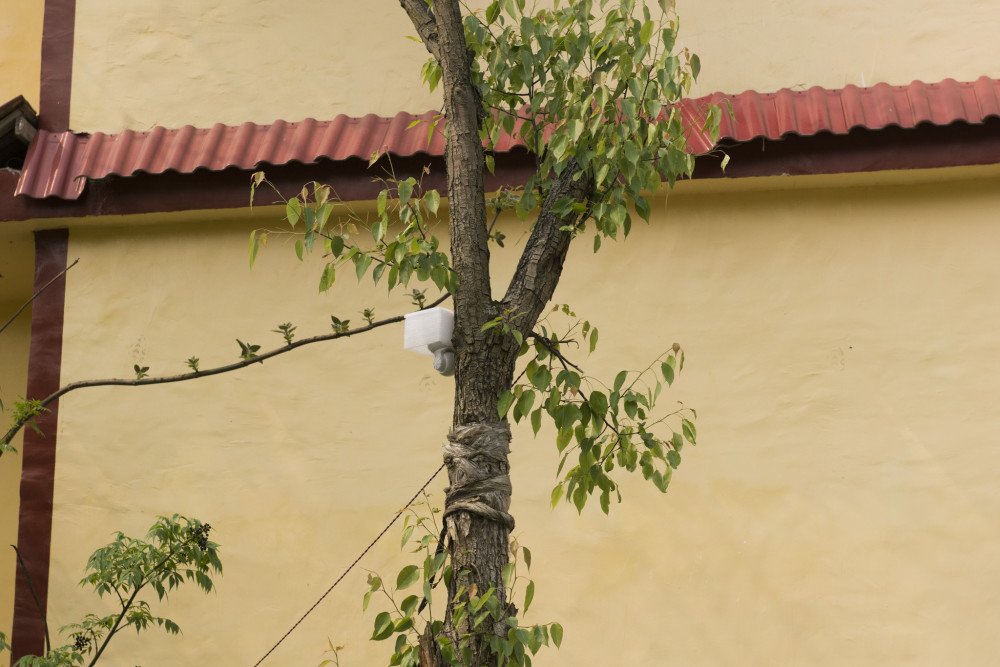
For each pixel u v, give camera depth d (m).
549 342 7.66
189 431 13.22
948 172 12.78
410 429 13.01
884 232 12.99
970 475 12.26
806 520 12.33
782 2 13.67
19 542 13.01
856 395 12.59
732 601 12.21
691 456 12.60
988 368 12.50
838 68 13.45
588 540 12.52
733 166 12.81
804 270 12.99
